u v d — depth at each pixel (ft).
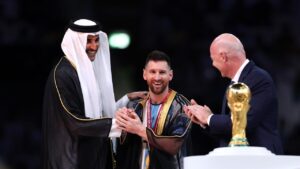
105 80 46.26
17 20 101.50
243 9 102.17
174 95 46.14
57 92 44.75
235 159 35.09
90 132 44.37
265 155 35.01
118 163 46.01
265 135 44.24
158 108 45.78
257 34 101.30
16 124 96.68
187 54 99.19
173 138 44.45
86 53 45.70
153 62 45.65
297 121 97.76
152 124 45.57
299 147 93.86
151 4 103.71
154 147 44.78
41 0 102.37
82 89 45.09
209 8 102.53
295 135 95.45
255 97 44.16
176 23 102.01
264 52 100.17
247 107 37.40
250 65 44.96
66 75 45.01
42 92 100.53
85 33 45.32
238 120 37.32
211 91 95.04
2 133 95.35
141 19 104.06
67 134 44.65
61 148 44.52
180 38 100.89
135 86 98.99
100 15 106.73
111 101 46.32
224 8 102.17
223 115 43.83
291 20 102.83
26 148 94.68
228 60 44.88
